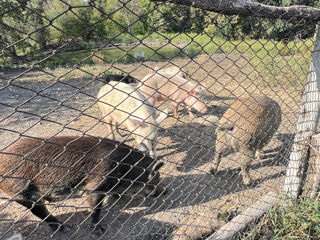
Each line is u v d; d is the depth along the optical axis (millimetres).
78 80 8992
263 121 3098
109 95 4199
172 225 2498
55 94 7383
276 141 4445
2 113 5887
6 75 9500
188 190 3318
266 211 2598
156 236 2641
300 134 2566
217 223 2559
